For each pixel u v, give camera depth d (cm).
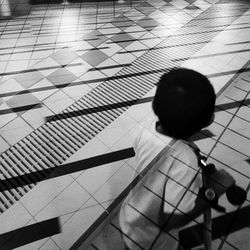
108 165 338
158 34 589
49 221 284
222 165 318
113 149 359
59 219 286
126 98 439
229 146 338
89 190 312
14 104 430
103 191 309
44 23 636
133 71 492
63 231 275
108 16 661
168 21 637
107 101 434
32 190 317
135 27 616
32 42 569
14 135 384
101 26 620
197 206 161
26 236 273
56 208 296
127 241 188
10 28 618
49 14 671
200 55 516
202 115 128
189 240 242
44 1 725
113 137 376
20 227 281
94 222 281
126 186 312
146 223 175
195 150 151
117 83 466
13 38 583
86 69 497
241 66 475
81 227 278
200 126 132
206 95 125
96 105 428
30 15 669
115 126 392
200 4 709
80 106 426
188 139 144
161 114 129
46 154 358
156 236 178
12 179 331
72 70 495
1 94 447
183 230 247
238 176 306
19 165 347
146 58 521
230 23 618
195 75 128
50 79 476
